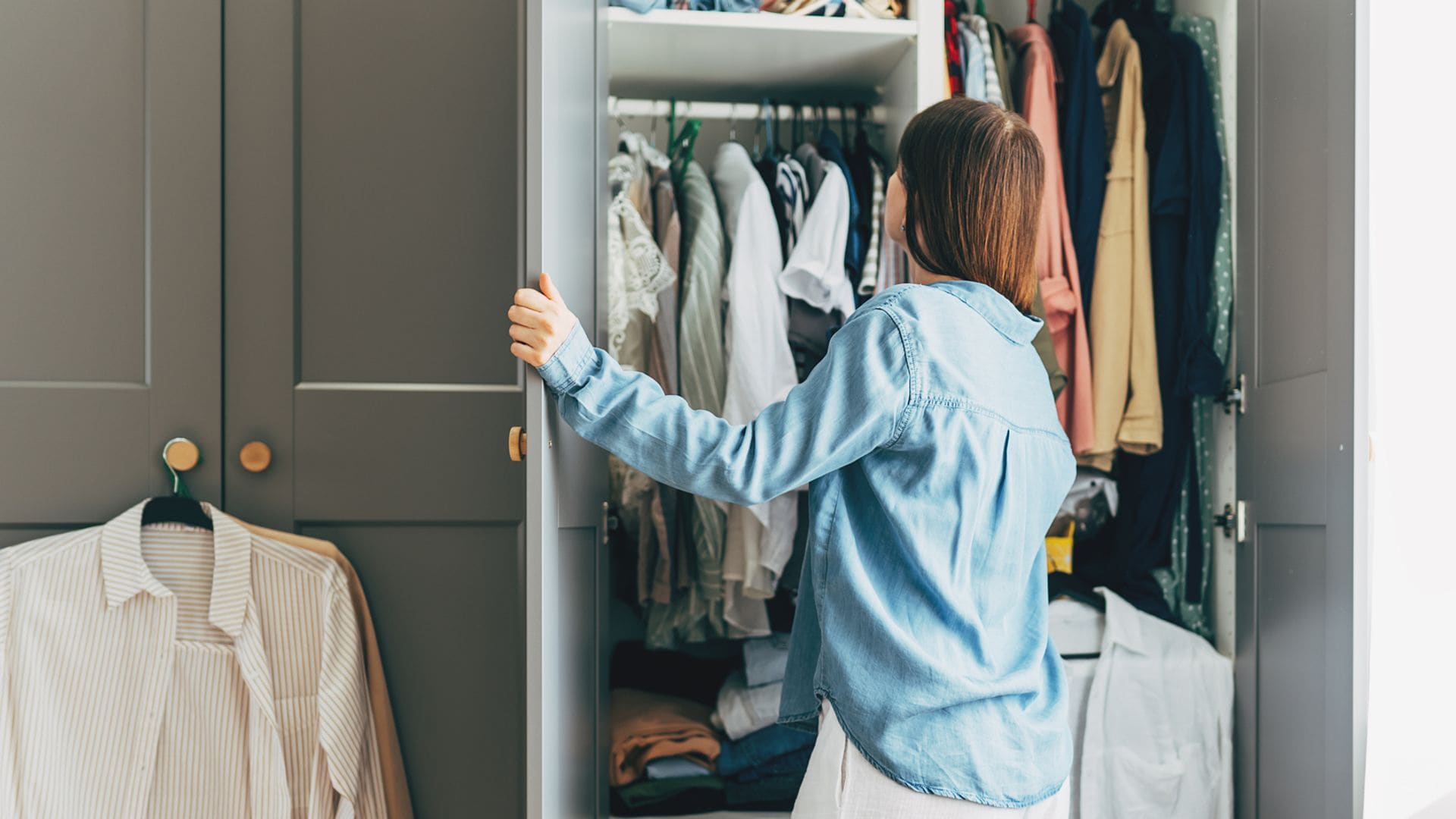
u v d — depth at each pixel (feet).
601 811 5.44
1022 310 3.56
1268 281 5.59
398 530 4.76
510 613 4.80
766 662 6.08
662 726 6.02
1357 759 4.57
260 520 4.67
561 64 3.96
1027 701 3.29
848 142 6.60
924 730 3.03
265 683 4.43
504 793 4.80
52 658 4.36
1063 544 6.20
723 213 6.20
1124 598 6.17
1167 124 6.17
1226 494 6.07
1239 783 5.84
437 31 4.79
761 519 5.60
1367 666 4.57
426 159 4.78
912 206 3.53
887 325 3.22
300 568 4.53
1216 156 6.11
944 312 3.27
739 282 5.74
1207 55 6.26
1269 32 5.60
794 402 3.23
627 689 6.70
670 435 3.22
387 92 4.76
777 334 5.75
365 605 4.69
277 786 4.42
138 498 4.60
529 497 3.39
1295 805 5.12
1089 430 5.97
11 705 4.30
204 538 4.56
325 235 4.74
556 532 3.72
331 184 4.74
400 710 4.76
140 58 4.62
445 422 4.76
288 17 4.69
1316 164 5.02
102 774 4.37
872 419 3.11
